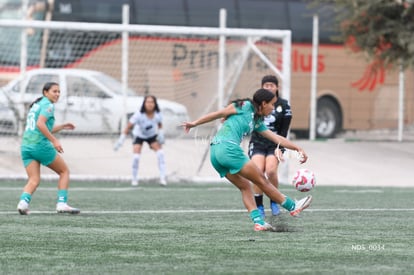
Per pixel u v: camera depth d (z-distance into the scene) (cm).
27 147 4044
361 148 8794
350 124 9788
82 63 7925
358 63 9688
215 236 3347
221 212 4331
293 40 9456
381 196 5509
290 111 4003
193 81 7675
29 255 2848
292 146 3447
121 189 5838
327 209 4578
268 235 3394
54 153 4081
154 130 6188
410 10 7981
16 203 4656
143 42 7925
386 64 8425
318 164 7900
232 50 7238
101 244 3106
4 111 6800
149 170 7181
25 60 6900
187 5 8919
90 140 7400
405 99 9500
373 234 3478
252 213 3512
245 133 3409
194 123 3350
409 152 8756
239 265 2675
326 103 9719
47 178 6319
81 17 8356
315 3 8325
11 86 6850
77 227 3609
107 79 7738
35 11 8150
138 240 3219
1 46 7669
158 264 2684
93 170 7056
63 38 7850
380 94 9712
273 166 3950
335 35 9494
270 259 2794
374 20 8231
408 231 3597
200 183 6525
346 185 6694
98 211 4322
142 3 8712
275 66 6956
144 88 7906
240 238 3294
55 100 4053
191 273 2528
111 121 7419
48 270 2573
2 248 2995
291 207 3428
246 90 7075
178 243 3142
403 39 7950
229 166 3375
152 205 4694
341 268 2638
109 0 8481
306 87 9538
